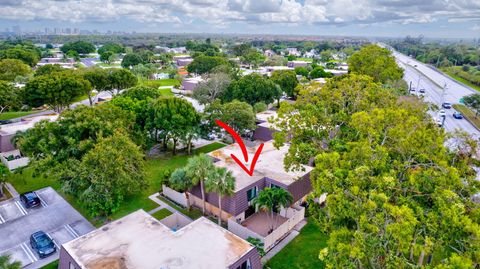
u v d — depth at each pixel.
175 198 31.59
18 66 82.50
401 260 13.66
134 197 32.41
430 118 27.66
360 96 28.02
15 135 38.25
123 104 42.41
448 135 21.30
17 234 26.17
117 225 21.67
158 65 136.50
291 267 22.59
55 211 29.73
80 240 20.06
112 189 24.56
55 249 24.06
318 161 18.78
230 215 27.52
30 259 23.27
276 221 28.45
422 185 16.47
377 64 55.00
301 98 29.47
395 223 13.35
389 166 18.09
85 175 24.47
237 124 44.34
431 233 14.53
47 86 53.16
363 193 15.37
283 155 35.00
